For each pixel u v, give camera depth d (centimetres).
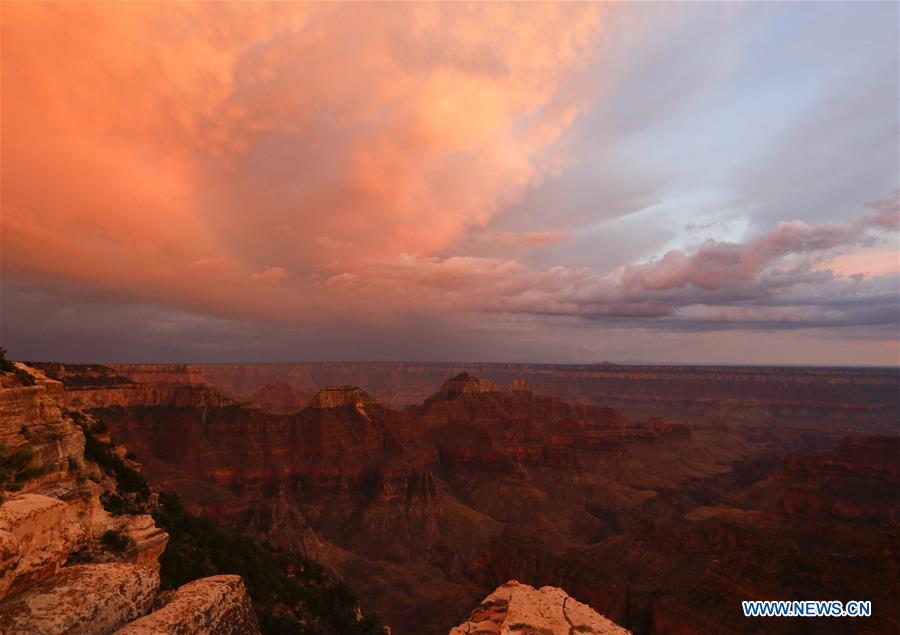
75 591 1082
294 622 3114
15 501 1175
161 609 1140
